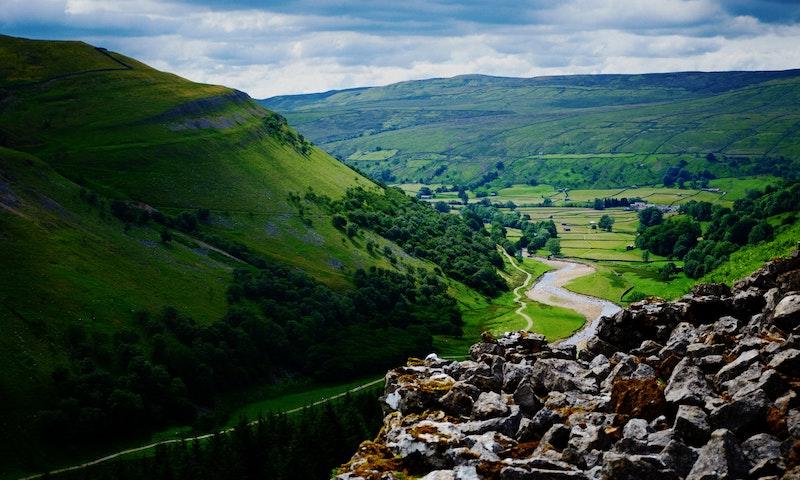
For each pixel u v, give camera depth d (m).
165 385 179.25
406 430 23.62
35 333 179.00
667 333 33.06
